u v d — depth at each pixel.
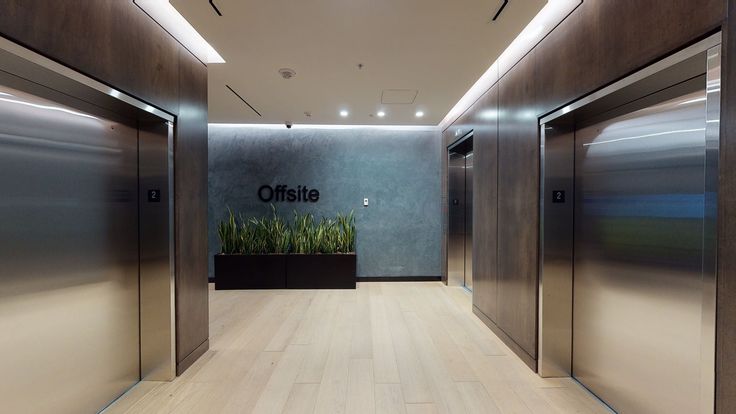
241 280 5.35
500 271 3.34
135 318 2.50
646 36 1.67
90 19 1.81
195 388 2.45
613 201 2.24
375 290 5.32
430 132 6.00
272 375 2.63
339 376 2.62
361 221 5.98
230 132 5.94
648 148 1.98
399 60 3.09
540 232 2.62
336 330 3.59
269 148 5.95
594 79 2.04
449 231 5.62
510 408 2.22
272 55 2.99
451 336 3.42
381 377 2.61
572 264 2.60
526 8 2.29
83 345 2.09
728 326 1.32
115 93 1.98
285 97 4.17
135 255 2.50
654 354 1.95
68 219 1.99
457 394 2.38
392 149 5.99
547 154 2.58
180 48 2.63
